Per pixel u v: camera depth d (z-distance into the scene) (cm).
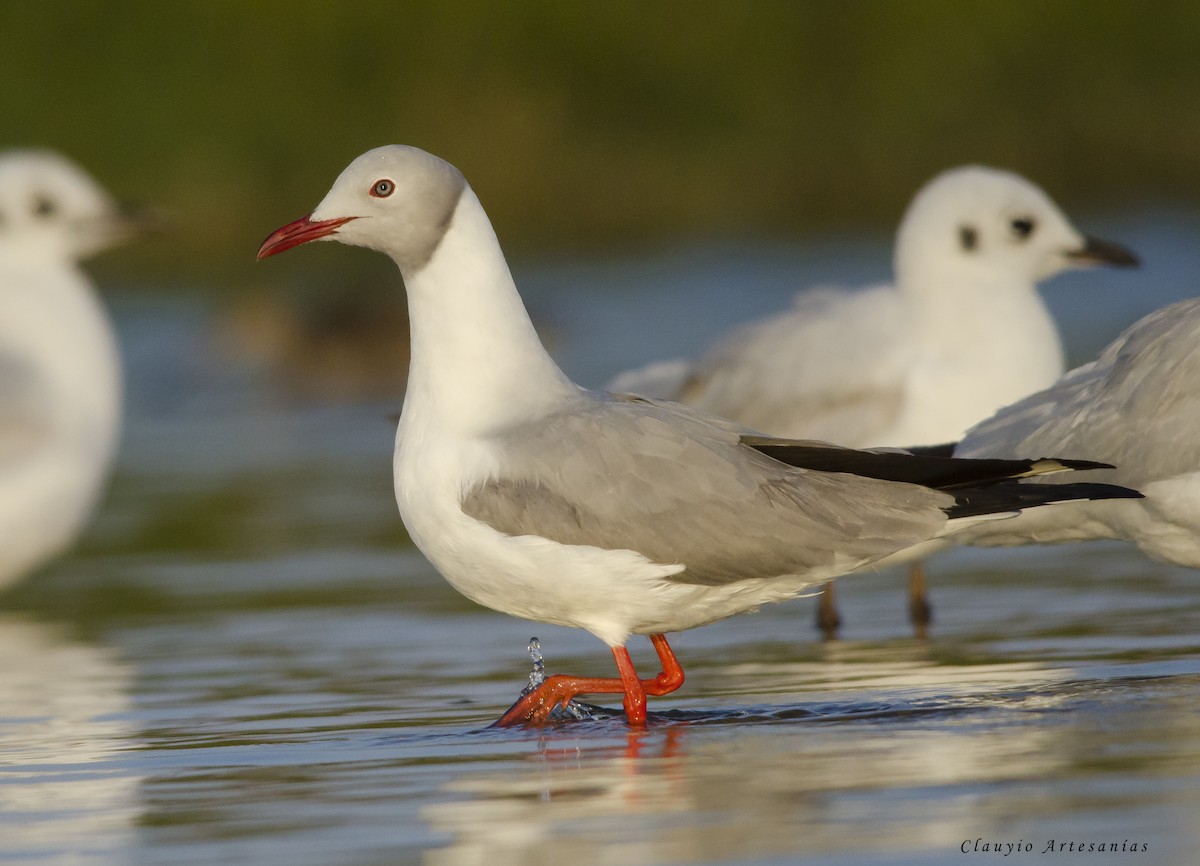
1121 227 4062
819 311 1453
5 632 1392
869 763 862
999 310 1419
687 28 4778
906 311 1429
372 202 1038
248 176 4381
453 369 1037
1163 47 4972
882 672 1122
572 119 4622
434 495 1016
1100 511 1109
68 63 4419
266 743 991
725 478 995
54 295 1619
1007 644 1193
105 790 897
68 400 1578
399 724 1027
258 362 3086
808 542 993
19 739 1032
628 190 4522
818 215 4628
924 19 4891
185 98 4434
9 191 1644
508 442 1011
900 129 4794
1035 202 1438
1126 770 818
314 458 2298
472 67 4619
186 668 1231
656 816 792
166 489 2075
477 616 1384
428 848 763
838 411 1409
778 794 815
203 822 823
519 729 1002
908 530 998
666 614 1016
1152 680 1038
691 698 1069
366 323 3141
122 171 4362
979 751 872
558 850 750
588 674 1166
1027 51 4922
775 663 1177
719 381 1454
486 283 1041
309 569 1608
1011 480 1025
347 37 4566
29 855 785
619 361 2753
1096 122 4844
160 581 1583
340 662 1230
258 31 4522
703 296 3475
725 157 4666
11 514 1533
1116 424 1108
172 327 3428
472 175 4478
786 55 4825
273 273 4103
